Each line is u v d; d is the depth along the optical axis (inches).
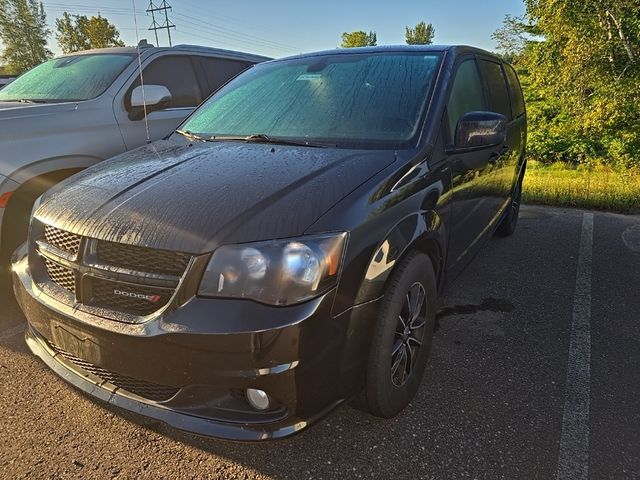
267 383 67.7
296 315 67.2
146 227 73.0
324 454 84.7
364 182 82.3
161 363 69.5
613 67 479.8
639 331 127.1
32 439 88.1
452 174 105.7
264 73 135.6
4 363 111.2
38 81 180.4
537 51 559.8
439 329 128.2
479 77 139.6
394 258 80.4
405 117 104.0
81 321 74.4
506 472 80.7
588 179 349.4
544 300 146.0
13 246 135.4
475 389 102.7
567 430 90.4
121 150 163.3
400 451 85.3
